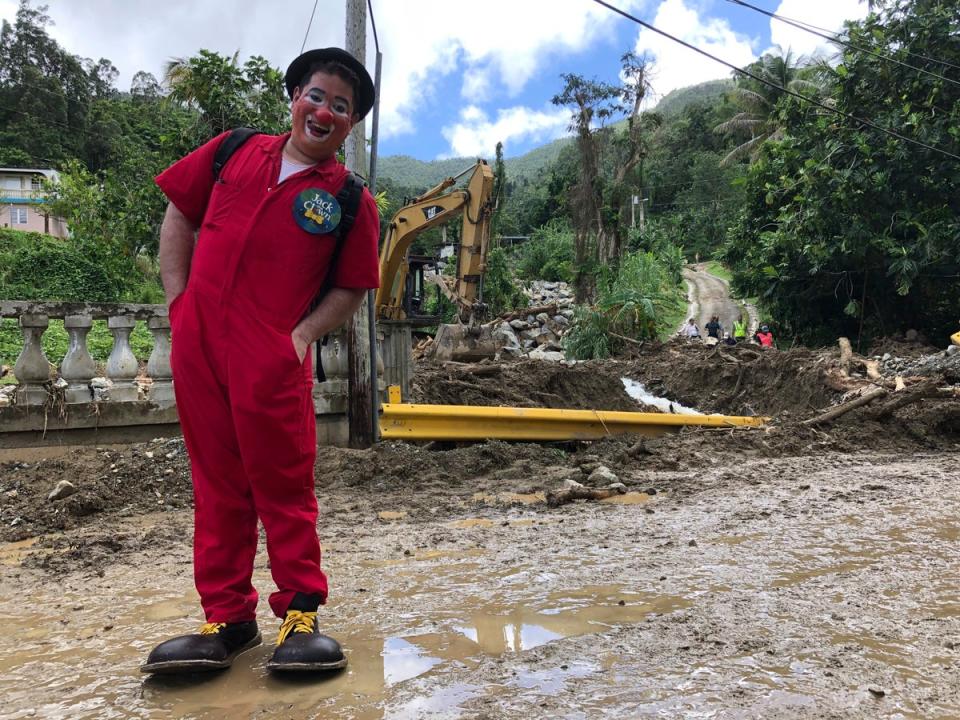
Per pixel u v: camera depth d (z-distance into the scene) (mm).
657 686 2041
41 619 2883
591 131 36156
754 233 20438
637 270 24438
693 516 4469
